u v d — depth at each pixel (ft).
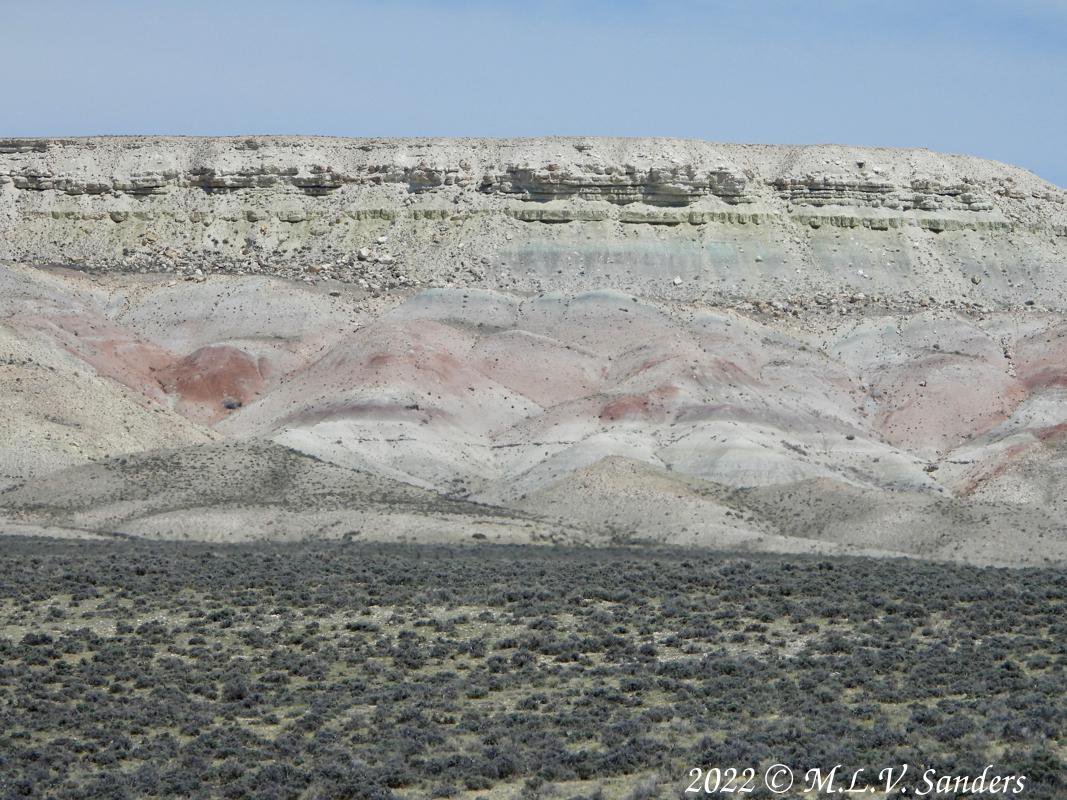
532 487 522.88
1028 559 430.61
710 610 281.95
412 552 384.88
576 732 200.44
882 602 285.64
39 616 278.67
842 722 200.95
